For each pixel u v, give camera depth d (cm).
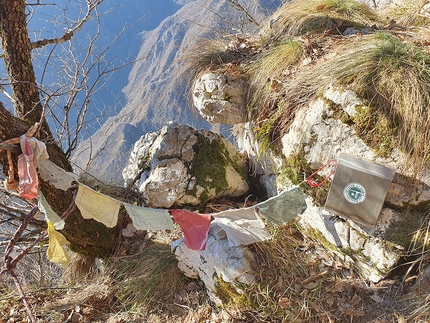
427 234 136
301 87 166
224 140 212
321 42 192
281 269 158
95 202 144
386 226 142
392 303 141
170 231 201
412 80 140
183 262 173
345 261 157
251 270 153
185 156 198
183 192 192
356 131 143
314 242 170
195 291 172
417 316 133
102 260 200
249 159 218
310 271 158
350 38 187
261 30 228
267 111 182
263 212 146
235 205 204
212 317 158
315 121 153
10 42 188
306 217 169
